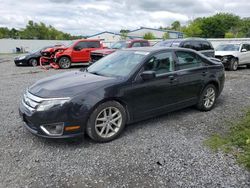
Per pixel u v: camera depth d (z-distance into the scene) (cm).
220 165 338
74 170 328
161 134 441
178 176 315
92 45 1620
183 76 506
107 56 547
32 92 398
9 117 527
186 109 589
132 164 342
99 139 404
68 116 372
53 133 378
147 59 460
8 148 385
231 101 668
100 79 426
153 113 470
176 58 507
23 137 425
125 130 460
